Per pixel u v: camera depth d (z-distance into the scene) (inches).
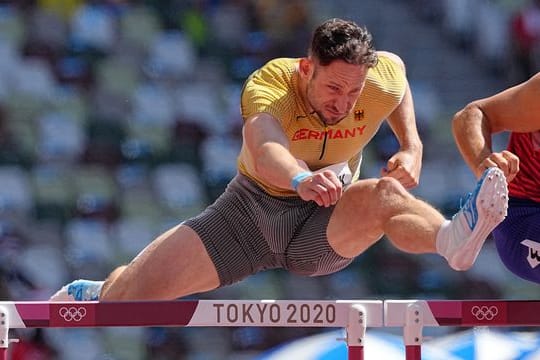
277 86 471.8
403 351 633.6
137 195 1162.0
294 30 1385.3
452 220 417.1
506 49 1398.9
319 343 644.7
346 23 455.5
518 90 461.7
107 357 1040.2
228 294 1080.8
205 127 1244.5
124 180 1170.0
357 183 471.5
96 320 434.6
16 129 1189.1
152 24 1338.6
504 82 1395.2
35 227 1111.6
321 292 1109.1
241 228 504.1
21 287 1062.4
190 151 1214.3
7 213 1112.8
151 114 1240.8
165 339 1056.2
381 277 1125.1
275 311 436.5
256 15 1381.6
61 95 1237.1
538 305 435.2
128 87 1263.5
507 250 484.1
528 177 476.4
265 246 507.5
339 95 457.1
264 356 657.6
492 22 1428.4
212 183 1198.3
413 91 1369.3
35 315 432.8
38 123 1200.8
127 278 499.2
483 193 396.2
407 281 1131.3
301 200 499.5
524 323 435.5
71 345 1028.5
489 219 399.2
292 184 426.0
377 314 437.4
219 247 501.0
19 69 1251.2
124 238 1128.2
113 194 1155.3
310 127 478.9
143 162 1192.2
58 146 1181.7
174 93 1269.7
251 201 501.7
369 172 1210.6
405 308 437.4
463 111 473.1
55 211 1131.9
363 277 1122.7
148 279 495.2
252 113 463.2
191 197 1179.9
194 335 1063.0
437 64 1427.2
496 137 1286.9
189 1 1365.7
